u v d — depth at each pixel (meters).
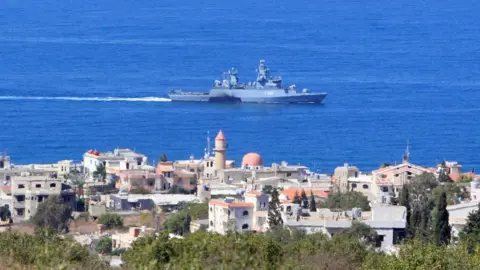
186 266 185.62
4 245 189.25
